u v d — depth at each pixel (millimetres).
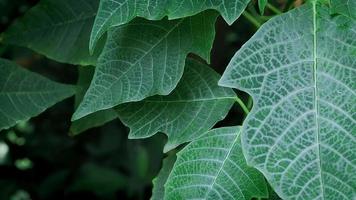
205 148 679
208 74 719
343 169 611
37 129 1700
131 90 684
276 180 613
